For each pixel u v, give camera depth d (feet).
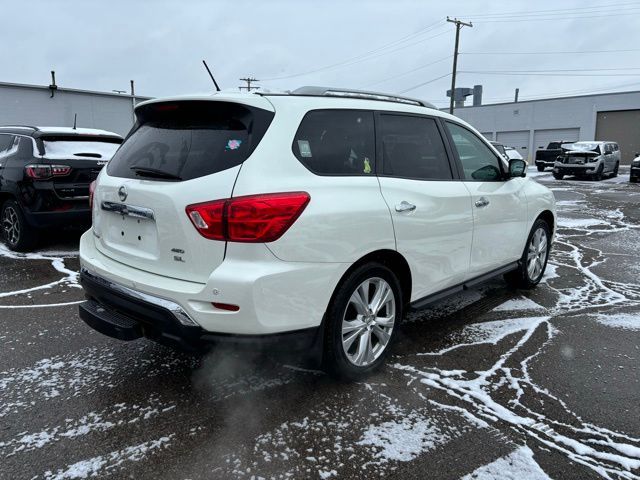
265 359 8.91
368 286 10.18
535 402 9.69
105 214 10.51
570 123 134.62
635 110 124.16
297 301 8.69
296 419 9.07
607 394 10.02
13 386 10.15
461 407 9.50
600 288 17.19
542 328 13.44
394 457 8.05
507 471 7.73
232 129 9.04
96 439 8.44
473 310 14.89
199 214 8.38
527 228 15.65
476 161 13.64
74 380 10.43
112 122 87.81
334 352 9.62
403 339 12.66
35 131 21.17
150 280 9.05
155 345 12.19
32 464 7.80
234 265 8.25
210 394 9.91
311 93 10.46
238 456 8.04
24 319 13.82
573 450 8.25
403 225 10.43
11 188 20.53
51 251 21.90
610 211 37.88
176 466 7.80
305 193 8.75
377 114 10.91
